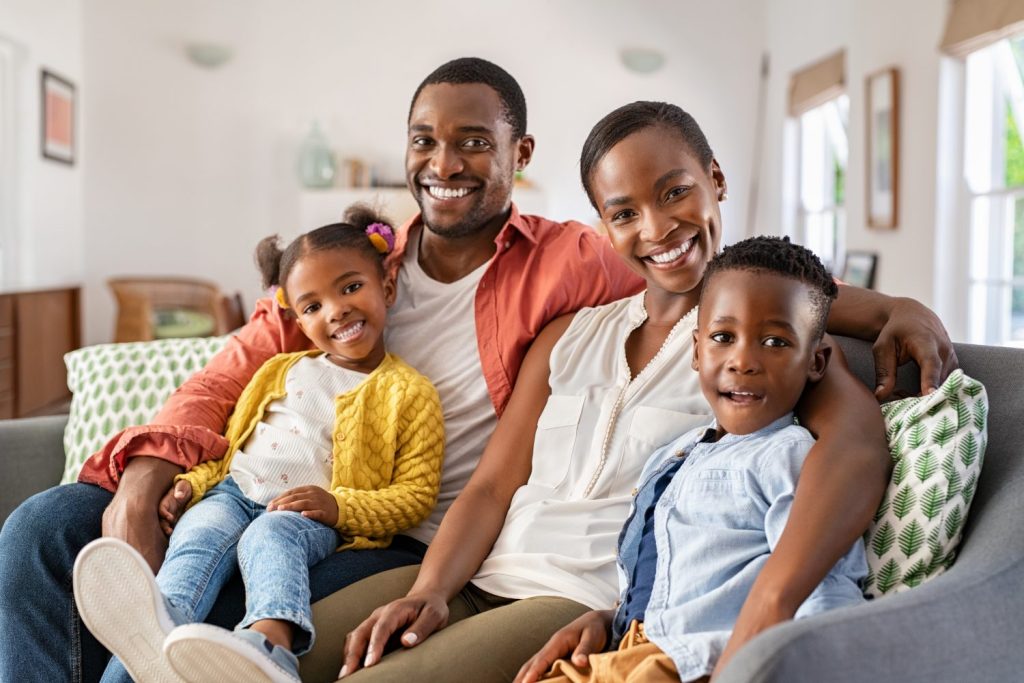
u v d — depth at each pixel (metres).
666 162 1.46
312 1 6.78
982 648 0.96
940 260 4.45
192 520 1.50
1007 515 1.10
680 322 1.49
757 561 1.15
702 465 1.28
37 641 1.46
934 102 4.45
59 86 6.30
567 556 1.39
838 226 5.83
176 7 6.75
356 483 1.62
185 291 6.42
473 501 1.51
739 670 0.86
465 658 1.23
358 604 1.37
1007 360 1.32
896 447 1.20
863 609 0.93
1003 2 3.86
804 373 1.24
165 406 1.76
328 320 1.72
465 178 1.79
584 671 1.17
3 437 1.93
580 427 1.51
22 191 5.88
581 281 1.74
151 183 6.83
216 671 1.13
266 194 6.86
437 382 1.79
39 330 5.75
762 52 6.82
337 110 6.83
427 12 6.80
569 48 6.83
